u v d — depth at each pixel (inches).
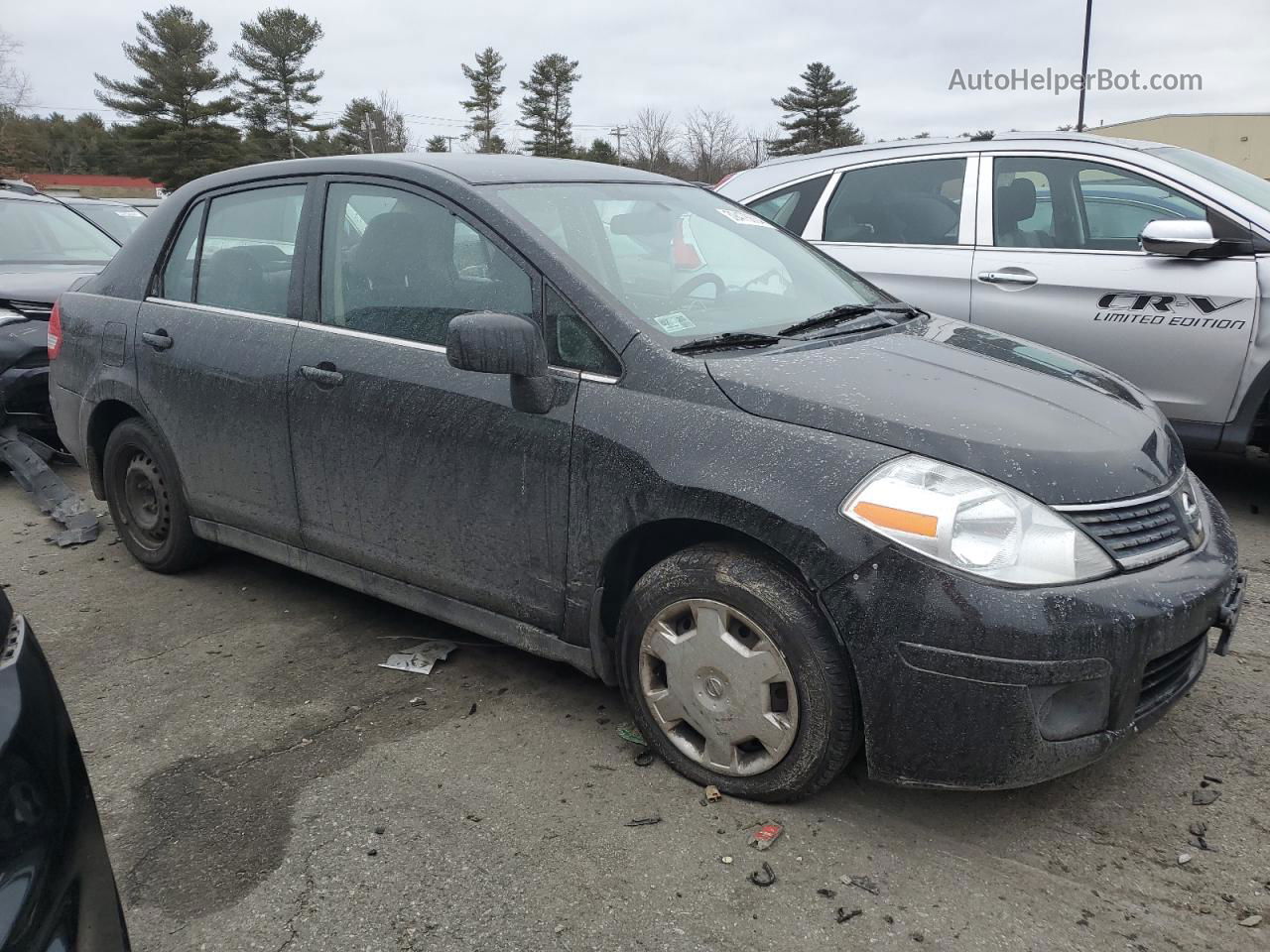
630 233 133.9
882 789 112.0
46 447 240.7
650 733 115.7
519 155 150.9
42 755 64.3
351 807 109.9
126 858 102.0
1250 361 184.9
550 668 142.5
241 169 160.7
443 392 124.5
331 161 145.5
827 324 131.1
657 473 106.2
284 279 148.0
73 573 182.1
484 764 118.2
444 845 103.2
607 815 107.7
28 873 58.8
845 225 232.8
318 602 167.8
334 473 138.3
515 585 122.6
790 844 102.5
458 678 140.0
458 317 112.5
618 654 117.2
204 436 156.8
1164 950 88.0
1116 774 114.7
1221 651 107.0
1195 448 195.6
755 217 161.3
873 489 96.0
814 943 89.1
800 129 2832.2
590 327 115.0
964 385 110.1
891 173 228.8
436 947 89.3
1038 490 95.3
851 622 96.0
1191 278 189.0
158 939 90.8
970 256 213.3
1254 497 215.0
